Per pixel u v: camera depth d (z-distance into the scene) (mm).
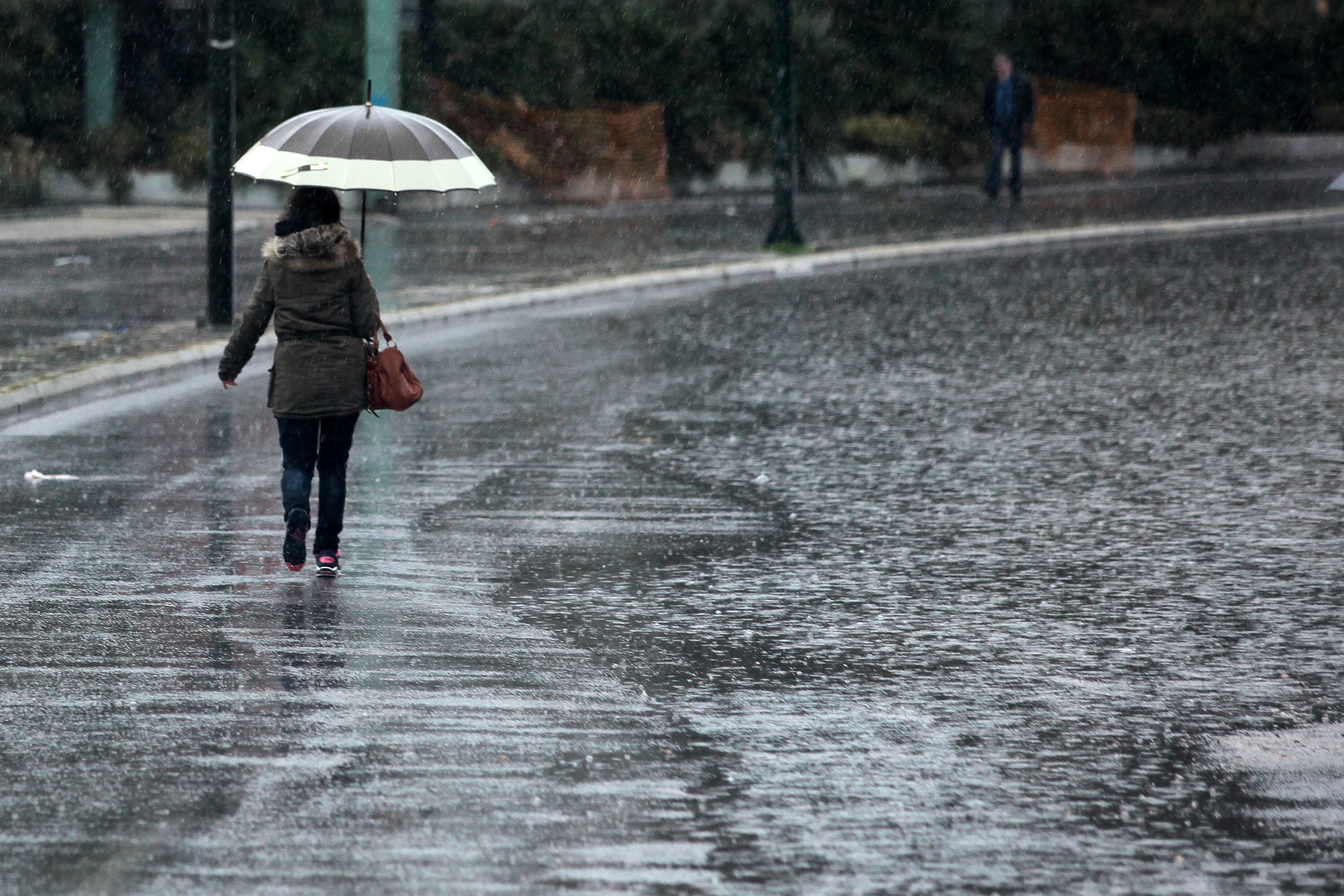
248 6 122188
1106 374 57719
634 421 49312
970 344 64562
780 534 36344
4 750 22828
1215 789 21953
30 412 49688
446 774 22109
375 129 32438
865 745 23469
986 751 23281
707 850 19750
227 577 32281
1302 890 18859
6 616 29469
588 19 133250
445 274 82438
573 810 20922
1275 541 36000
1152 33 166125
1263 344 64312
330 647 27844
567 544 35281
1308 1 184125
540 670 26797
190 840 19891
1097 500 39844
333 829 20234
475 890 18578
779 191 93562
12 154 114062
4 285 76938
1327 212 118188
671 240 100375
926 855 19703
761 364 59781
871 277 86062
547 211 119625
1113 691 26078
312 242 31391
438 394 53531
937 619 30016
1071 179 151250
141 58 125438
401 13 129000
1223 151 170125
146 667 26625
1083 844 20094
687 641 28516
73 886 18578
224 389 53844
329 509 32188
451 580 32281
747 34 136625
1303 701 25688
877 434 47688
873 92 145750
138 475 41500
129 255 90438
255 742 23266
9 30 118750
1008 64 126438
